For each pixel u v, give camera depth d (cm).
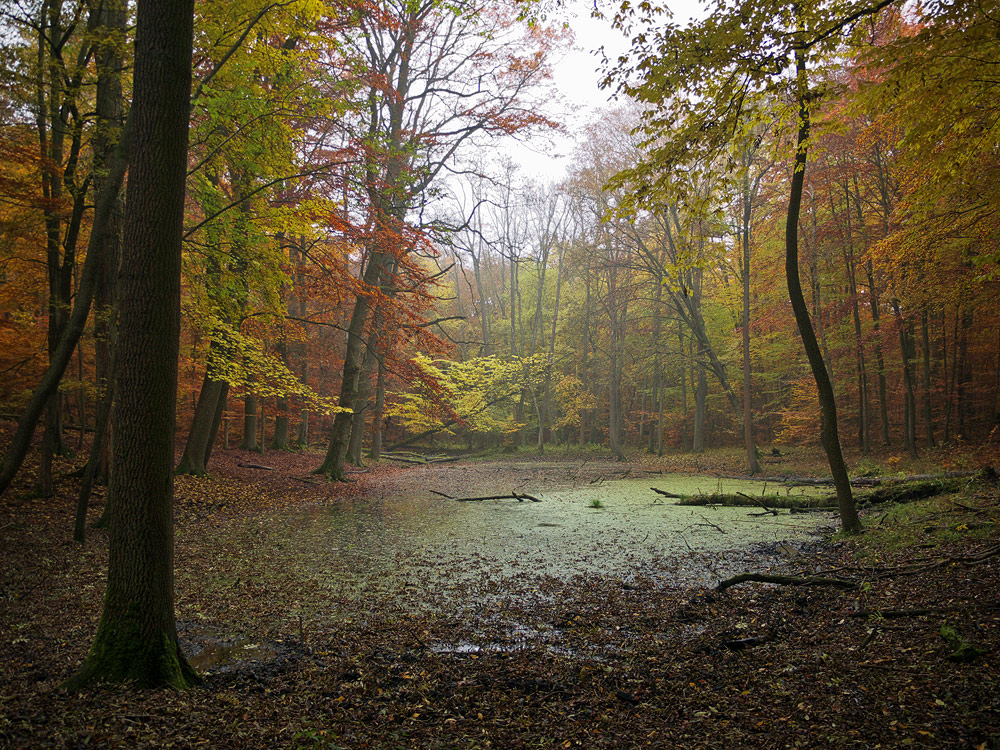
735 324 3106
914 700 384
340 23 1293
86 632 596
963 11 517
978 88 591
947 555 727
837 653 486
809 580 710
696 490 1880
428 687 479
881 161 1884
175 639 480
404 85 2088
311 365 3031
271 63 1010
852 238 2059
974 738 332
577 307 4272
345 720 414
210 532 1177
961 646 438
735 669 486
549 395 4231
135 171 461
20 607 673
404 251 1512
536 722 411
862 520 1105
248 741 375
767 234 2494
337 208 1351
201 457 1731
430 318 4378
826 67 630
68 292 1196
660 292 3309
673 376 3594
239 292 1252
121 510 464
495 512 1481
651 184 674
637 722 403
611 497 1772
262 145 1014
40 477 1216
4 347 1487
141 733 379
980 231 1037
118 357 466
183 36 469
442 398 2070
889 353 2303
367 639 605
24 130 1064
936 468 1631
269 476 1977
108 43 951
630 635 608
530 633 623
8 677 473
